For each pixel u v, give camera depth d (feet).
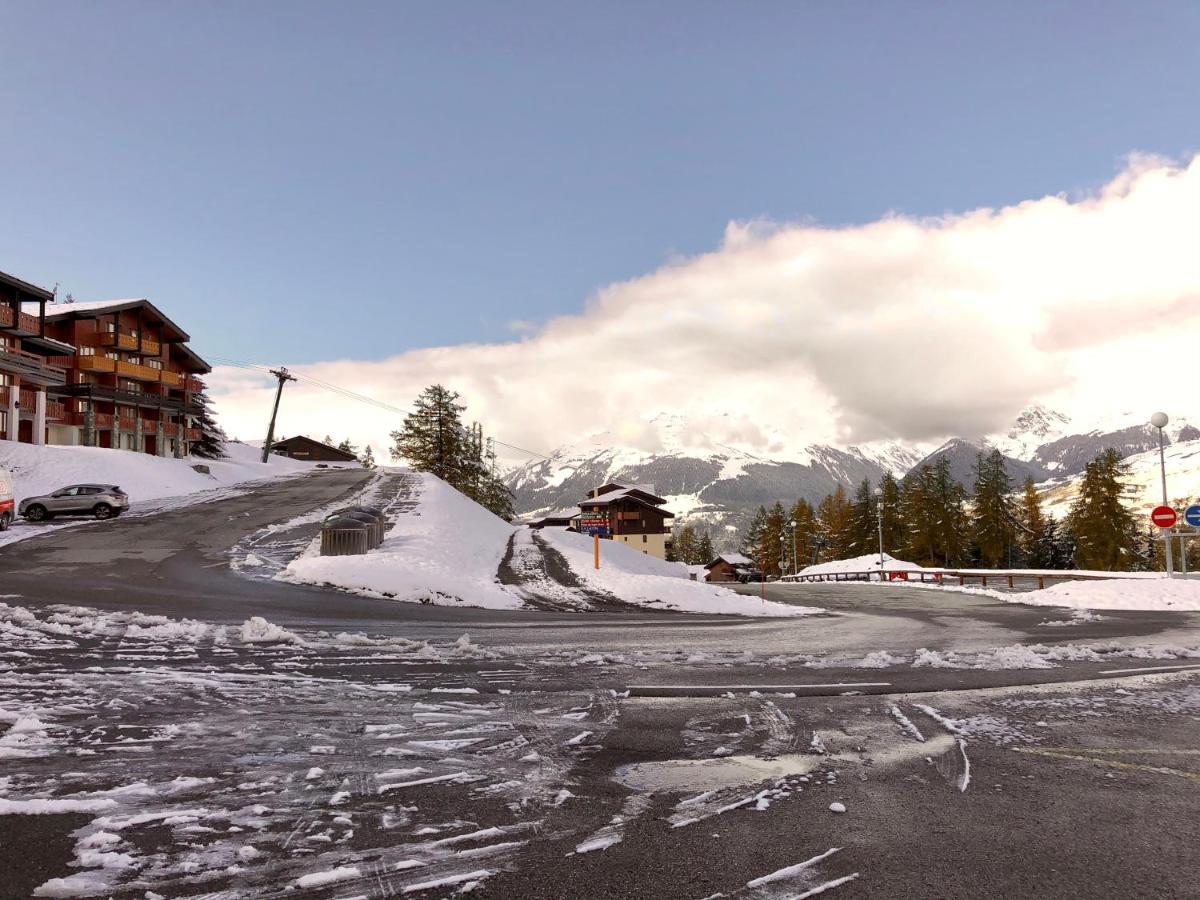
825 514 407.03
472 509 156.76
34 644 34.42
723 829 14.28
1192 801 16.03
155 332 229.25
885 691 27.91
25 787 15.88
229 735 20.38
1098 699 26.55
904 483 335.47
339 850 13.01
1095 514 246.06
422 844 13.34
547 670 31.76
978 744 20.59
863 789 16.72
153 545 90.22
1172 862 12.93
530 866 12.50
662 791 16.48
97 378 209.87
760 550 412.57
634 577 89.04
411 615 53.78
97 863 12.30
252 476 219.41
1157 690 28.27
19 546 88.43
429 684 28.04
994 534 290.15
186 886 11.55
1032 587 132.26
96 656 31.78
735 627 53.78
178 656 32.35
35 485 135.54
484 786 16.65
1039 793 16.52
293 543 94.58
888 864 12.78
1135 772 18.04
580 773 17.72
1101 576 110.63
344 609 54.70
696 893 11.60
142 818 14.30
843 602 92.68
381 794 15.98
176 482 163.63
